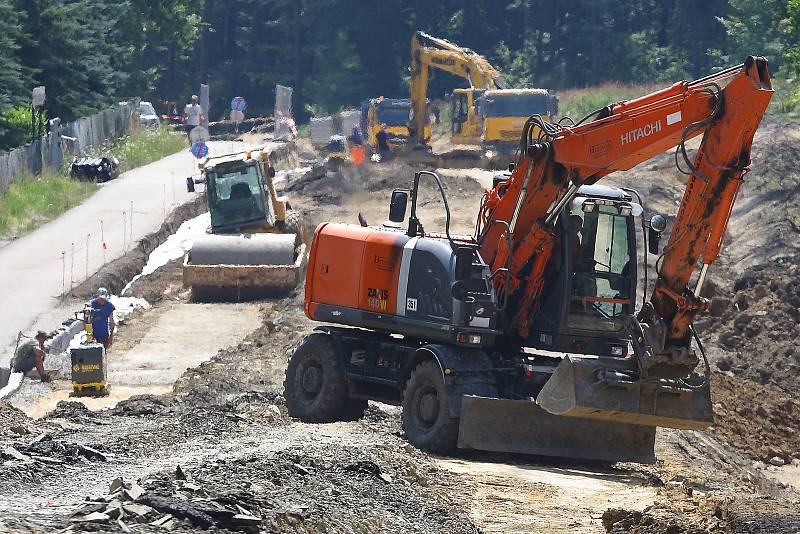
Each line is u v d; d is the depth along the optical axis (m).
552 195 46.88
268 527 25.64
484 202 49.66
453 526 32.38
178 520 24.77
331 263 51.50
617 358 45.50
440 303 47.66
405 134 172.75
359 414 53.59
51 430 44.66
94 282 93.38
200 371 67.62
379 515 30.95
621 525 33.06
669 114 43.75
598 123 45.47
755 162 125.69
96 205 130.88
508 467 44.47
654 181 127.69
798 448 70.19
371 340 51.34
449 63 171.38
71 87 168.75
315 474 33.97
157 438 43.50
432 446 46.22
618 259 48.12
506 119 163.50
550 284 47.94
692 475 48.75
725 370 81.94
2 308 84.75
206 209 140.25
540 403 44.09
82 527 23.69
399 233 50.59
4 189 126.75
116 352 77.00
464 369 46.56
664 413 43.84
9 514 24.95
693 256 43.25
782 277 95.00
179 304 93.00
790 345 83.94
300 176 157.62
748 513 32.19
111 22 186.00
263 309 90.94
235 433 45.22
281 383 63.31
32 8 160.75
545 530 33.91
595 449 46.22
